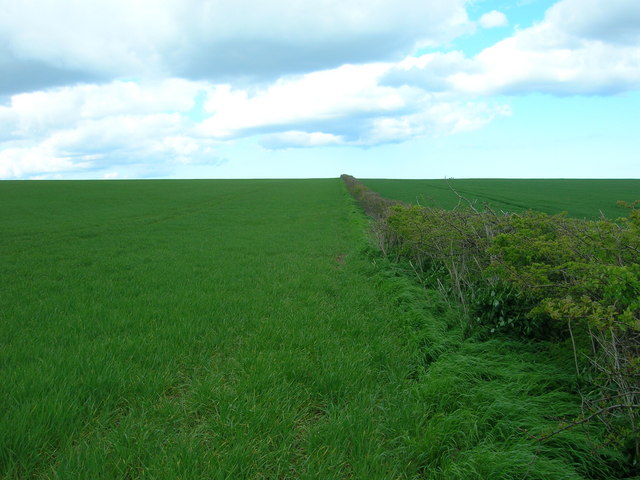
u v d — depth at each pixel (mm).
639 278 3311
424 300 7469
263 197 46750
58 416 3615
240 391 4172
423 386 4332
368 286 9109
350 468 3223
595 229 4973
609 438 3143
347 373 4605
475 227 7422
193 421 3811
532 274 4695
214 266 11352
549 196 43250
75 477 2938
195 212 31000
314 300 7781
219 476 2930
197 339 5754
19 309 7141
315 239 17094
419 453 3350
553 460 3143
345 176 86875
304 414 3930
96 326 6203
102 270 10883
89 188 57594
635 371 3281
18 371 4543
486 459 3139
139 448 3217
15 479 2949
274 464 3184
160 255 13273
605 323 3254
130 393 4199
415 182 77562
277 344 5562
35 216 27797
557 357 4902
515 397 4094
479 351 5328
